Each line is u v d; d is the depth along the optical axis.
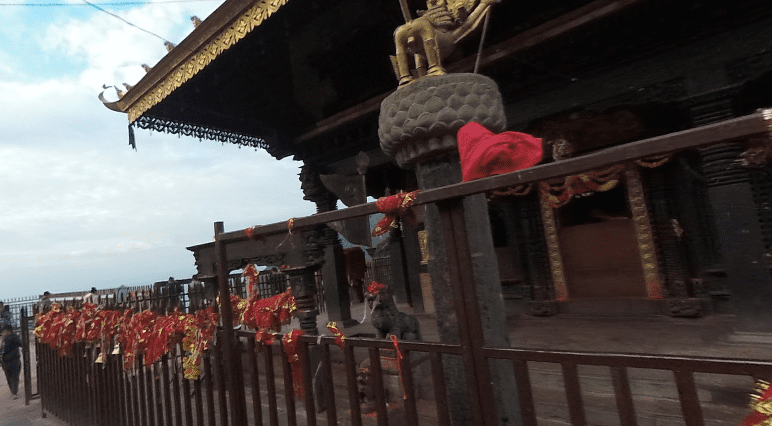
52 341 5.25
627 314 7.21
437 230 2.30
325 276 9.08
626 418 1.16
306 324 4.42
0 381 9.41
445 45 2.63
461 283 1.56
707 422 3.05
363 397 4.23
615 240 7.69
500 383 2.09
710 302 6.49
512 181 1.34
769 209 4.80
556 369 4.53
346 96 8.94
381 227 1.85
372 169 9.24
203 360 2.98
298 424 3.78
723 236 5.09
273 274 6.99
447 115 2.25
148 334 3.38
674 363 1.08
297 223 2.17
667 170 7.07
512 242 8.82
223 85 7.95
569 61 6.06
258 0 5.85
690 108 5.27
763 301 4.75
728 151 5.02
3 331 11.66
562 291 8.05
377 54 7.96
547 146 7.59
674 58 5.32
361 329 8.17
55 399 5.42
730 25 4.88
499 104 2.49
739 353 4.45
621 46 5.62
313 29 6.94
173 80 7.17
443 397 1.62
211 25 6.41
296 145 9.90
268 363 2.44
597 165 1.15
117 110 8.30
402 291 10.33
